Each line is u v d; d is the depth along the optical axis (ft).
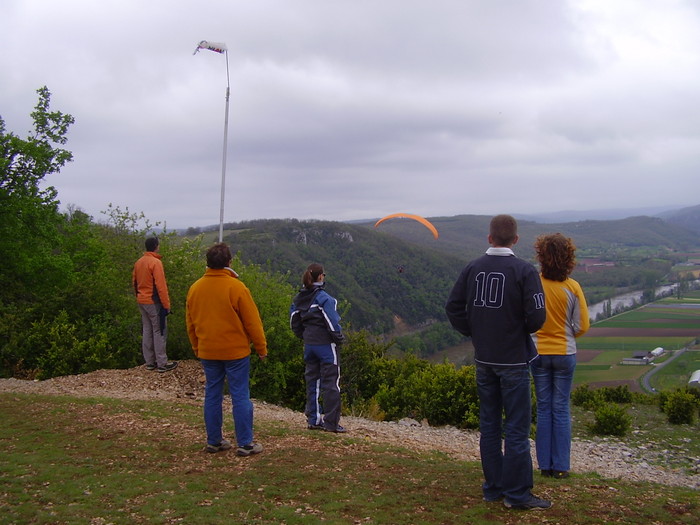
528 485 14.39
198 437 21.09
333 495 15.33
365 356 41.96
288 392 39.93
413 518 13.78
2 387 31.04
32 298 46.47
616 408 34.96
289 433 22.75
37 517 13.51
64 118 47.29
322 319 24.18
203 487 15.67
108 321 44.04
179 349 39.93
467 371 35.19
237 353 18.57
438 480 16.90
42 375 37.93
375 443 22.68
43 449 18.97
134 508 14.14
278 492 15.46
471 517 13.82
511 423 14.35
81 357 38.55
